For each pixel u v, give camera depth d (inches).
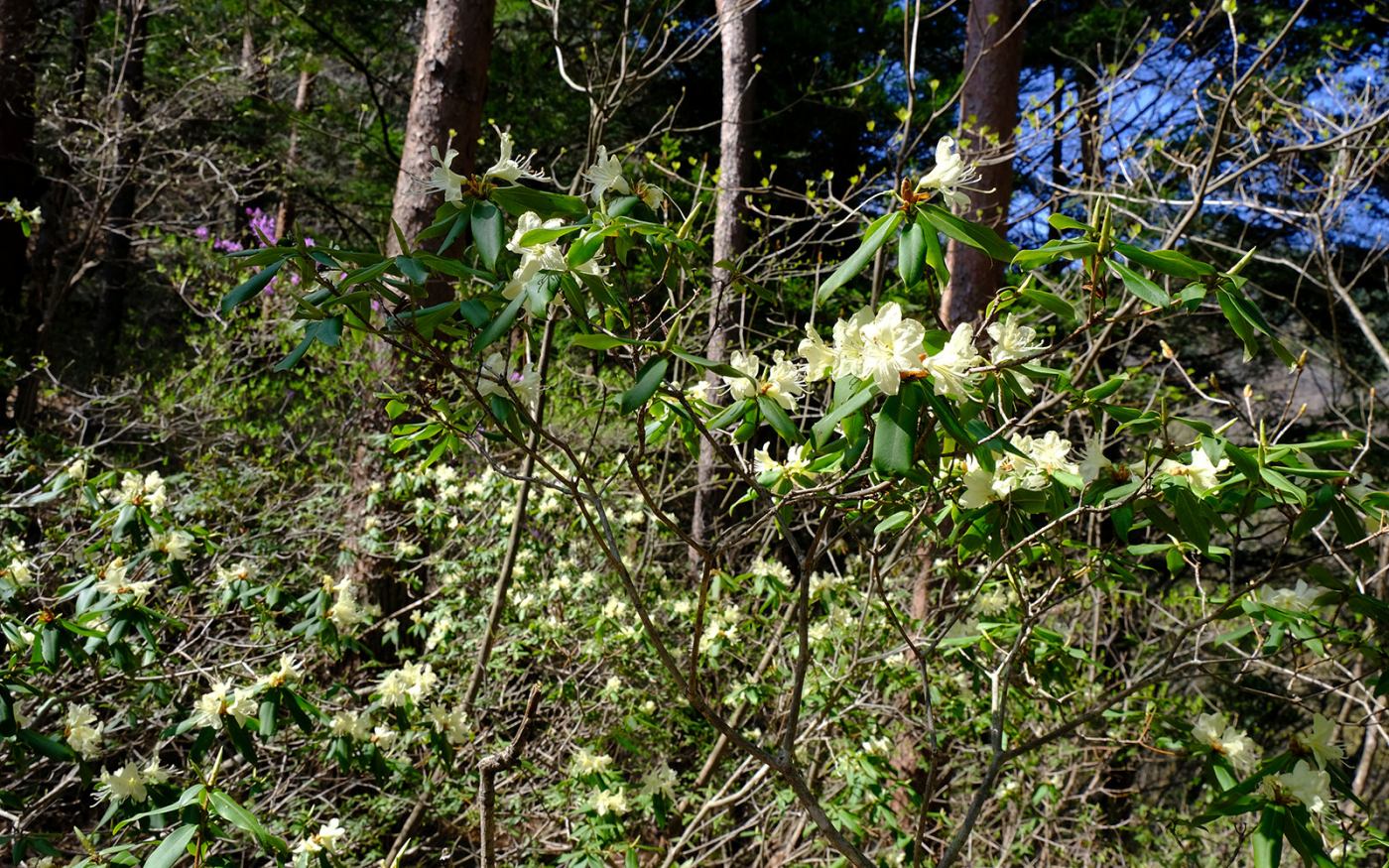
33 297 270.1
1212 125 181.5
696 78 388.8
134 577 109.5
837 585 121.7
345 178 432.8
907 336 49.8
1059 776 165.0
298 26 356.5
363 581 171.5
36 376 228.2
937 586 138.3
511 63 350.3
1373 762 188.2
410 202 178.5
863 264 54.3
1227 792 63.4
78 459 122.3
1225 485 65.7
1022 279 63.2
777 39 355.9
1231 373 326.0
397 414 70.7
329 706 112.7
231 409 203.6
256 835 62.7
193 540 105.7
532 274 56.8
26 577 95.3
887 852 120.3
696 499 192.4
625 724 132.9
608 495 162.1
